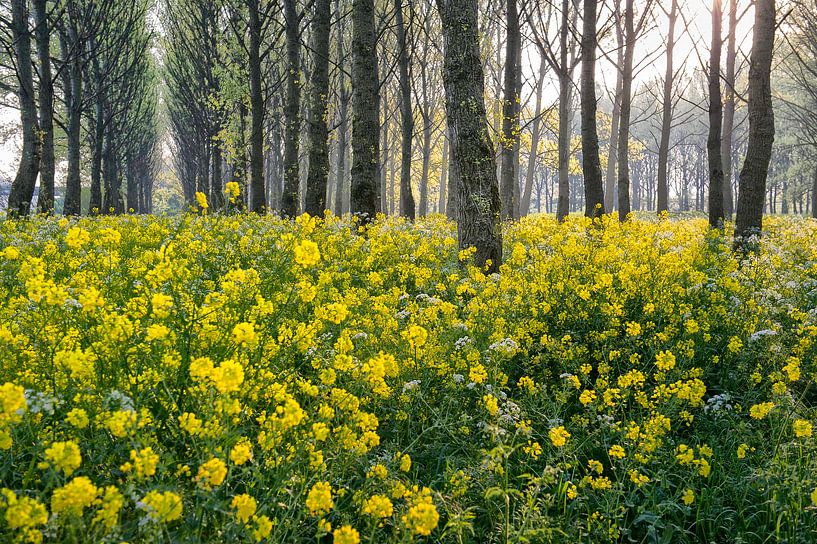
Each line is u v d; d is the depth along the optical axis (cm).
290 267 590
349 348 363
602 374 460
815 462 342
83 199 4978
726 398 418
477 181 754
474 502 324
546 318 589
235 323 351
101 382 294
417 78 2306
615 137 2680
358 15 1153
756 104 1052
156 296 306
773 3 1026
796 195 5484
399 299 586
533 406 404
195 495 240
